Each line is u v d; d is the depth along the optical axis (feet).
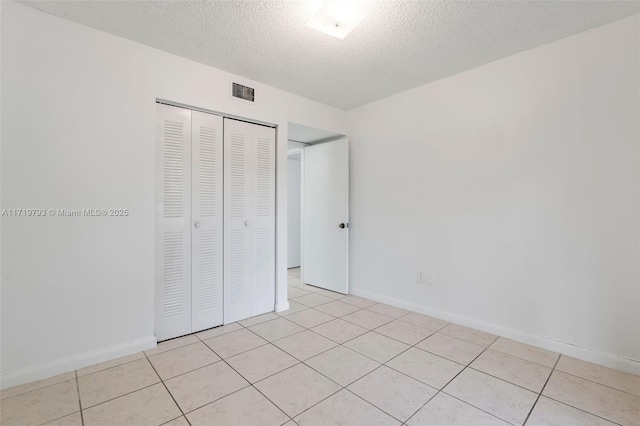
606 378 6.11
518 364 6.64
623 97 6.39
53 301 6.19
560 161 7.18
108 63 6.81
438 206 9.42
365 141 11.55
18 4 5.86
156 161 7.69
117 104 6.92
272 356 6.98
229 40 7.12
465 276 8.84
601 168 6.66
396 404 5.28
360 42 7.20
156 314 7.72
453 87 9.00
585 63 6.81
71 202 6.38
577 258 6.98
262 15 6.20
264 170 9.83
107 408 5.16
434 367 6.51
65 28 6.31
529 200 7.64
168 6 5.92
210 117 8.63
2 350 5.70
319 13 5.78
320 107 11.25
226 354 7.08
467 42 7.21
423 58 7.99
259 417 4.95
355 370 6.38
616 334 6.51
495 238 8.23
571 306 7.06
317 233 13.26
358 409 5.16
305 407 5.20
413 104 10.00
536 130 7.50
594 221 6.76
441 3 5.79
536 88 7.49
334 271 12.48
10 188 5.78
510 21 6.40
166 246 7.87
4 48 5.73
